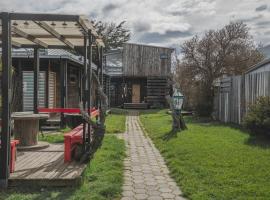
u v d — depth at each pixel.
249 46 24.58
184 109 24.67
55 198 5.64
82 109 7.48
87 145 7.71
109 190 5.95
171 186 6.48
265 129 10.49
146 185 6.54
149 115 23.70
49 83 17.17
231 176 6.66
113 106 35.78
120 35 43.31
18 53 15.50
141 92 36.12
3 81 6.14
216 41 23.59
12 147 6.73
